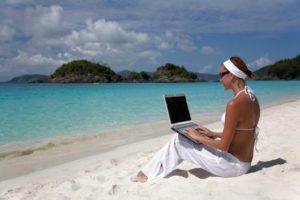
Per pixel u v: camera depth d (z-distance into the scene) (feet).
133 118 49.11
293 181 14.19
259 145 22.77
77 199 14.37
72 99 90.12
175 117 15.35
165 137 32.01
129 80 516.73
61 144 30.99
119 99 90.43
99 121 46.09
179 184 14.58
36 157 25.75
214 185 14.02
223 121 14.98
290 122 35.68
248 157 14.87
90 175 18.62
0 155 26.53
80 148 28.91
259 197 12.66
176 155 15.46
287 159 18.28
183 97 16.52
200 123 42.96
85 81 498.69
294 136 26.23
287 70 564.71
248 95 13.89
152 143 28.84
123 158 23.07
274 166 16.42
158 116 51.34
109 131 38.04
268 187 13.55
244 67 13.88
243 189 13.50
